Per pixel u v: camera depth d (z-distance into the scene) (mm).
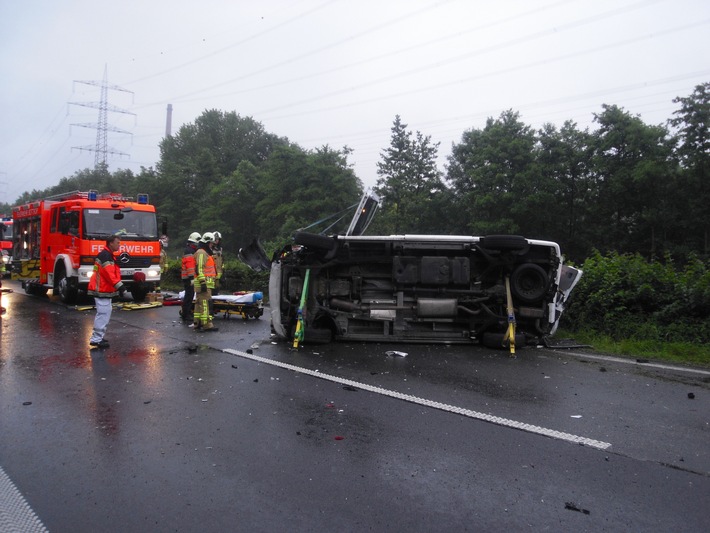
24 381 5980
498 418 4734
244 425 4574
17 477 3600
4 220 23703
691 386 5793
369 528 2967
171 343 8250
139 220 13625
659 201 45188
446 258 7891
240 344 8141
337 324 8172
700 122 43344
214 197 64312
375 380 5992
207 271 9461
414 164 64812
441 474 3633
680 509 3178
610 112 47562
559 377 6137
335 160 55469
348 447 4094
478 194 49938
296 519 3062
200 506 3213
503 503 3246
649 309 8805
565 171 49625
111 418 4754
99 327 7844
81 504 3242
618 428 4496
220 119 92438
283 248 8344
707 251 42125
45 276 14820
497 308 8125
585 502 3258
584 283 9297
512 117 53719
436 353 7449
